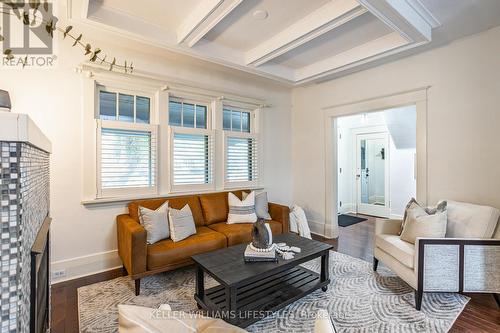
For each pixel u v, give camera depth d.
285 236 2.87
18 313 0.71
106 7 2.39
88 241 2.85
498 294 2.18
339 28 2.78
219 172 3.88
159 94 3.29
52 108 2.64
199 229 3.19
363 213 6.27
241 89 4.09
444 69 2.98
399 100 3.38
